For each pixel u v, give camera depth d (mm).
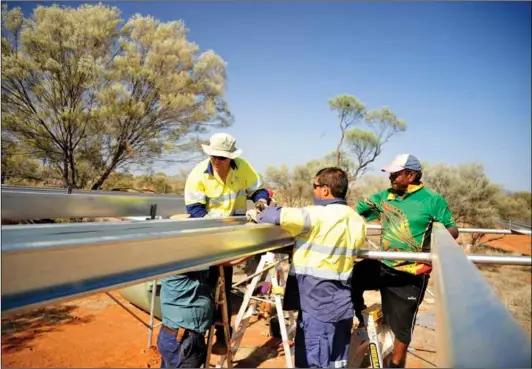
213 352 4168
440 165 20094
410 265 3125
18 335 5180
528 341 602
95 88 11742
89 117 11398
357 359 3453
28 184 11367
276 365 4711
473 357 550
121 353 4809
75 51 11789
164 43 13125
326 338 2420
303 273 2498
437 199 3137
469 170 19609
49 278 1120
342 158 25297
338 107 24719
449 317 676
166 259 1571
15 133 10672
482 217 17781
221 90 14305
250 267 6961
